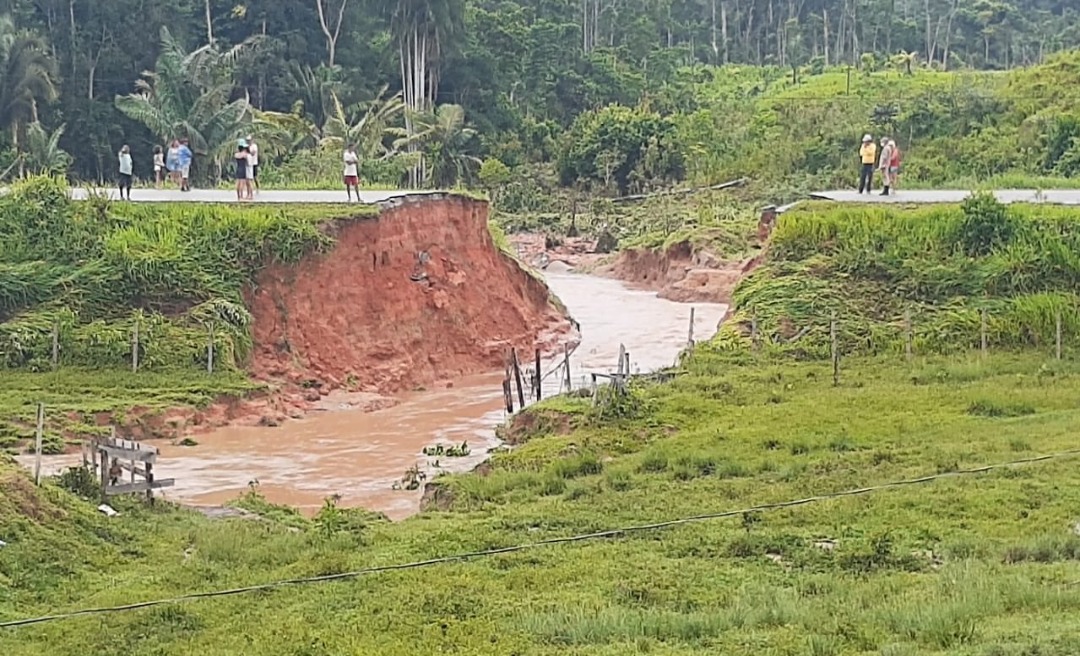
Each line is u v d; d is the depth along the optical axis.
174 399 27.95
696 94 85.00
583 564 15.02
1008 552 14.53
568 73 81.69
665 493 18.66
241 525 18.59
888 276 31.50
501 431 26.84
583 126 75.50
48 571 15.45
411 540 16.86
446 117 66.88
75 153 59.69
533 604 13.42
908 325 29.11
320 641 12.38
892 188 40.38
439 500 20.62
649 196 68.25
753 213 57.00
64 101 59.69
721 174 67.75
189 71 55.00
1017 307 29.42
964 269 31.05
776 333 29.80
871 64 84.44
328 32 70.19
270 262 33.19
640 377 27.81
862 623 12.03
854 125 66.12
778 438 21.33
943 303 30.36
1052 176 50.88
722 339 30.23
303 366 32.16
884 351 28.78
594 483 19.64
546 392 31.92
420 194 37.88
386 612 13.41
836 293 31.09
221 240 33.19
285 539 17.44
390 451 26.44
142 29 63.06
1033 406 23.02
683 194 67.12
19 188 33.88
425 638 12.34
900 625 11.85
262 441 27.23
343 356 32.97
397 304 34.91
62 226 32.94
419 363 34.44
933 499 17.00
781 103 74.94
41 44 53.38
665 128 73.56
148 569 16.08
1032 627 11.35
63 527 16.83
